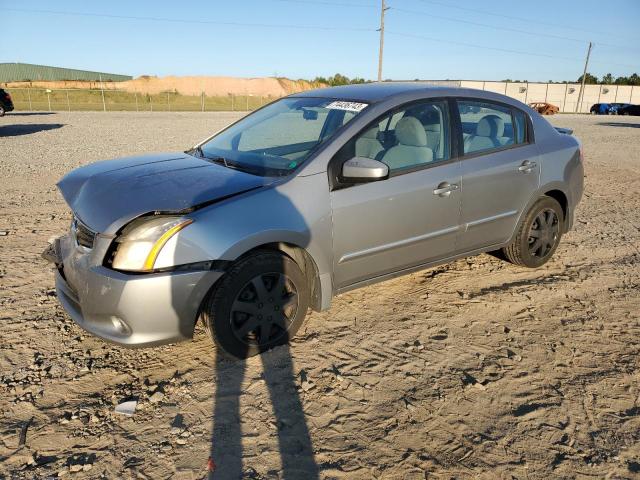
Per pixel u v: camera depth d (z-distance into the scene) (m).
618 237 6.09
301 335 3.60
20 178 9.20
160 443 2.56
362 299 4.19
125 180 3.33
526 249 4.72
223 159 3.78
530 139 4.57
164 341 2.94
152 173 3.45
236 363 3.25
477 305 4.12
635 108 47.81
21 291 4.27
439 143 3.96
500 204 4.32
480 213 4.19
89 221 3.00
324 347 3.45
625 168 11.47
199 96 55.16
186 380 3.08
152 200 3.01
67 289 3.27
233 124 4.55
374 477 2.36
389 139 3.72
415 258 3.92
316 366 3.23
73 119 25.70
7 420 2.72
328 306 3.52
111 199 3.10
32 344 3.45
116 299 2.82
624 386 3.08
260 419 2.75
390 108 3.72
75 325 3.72
